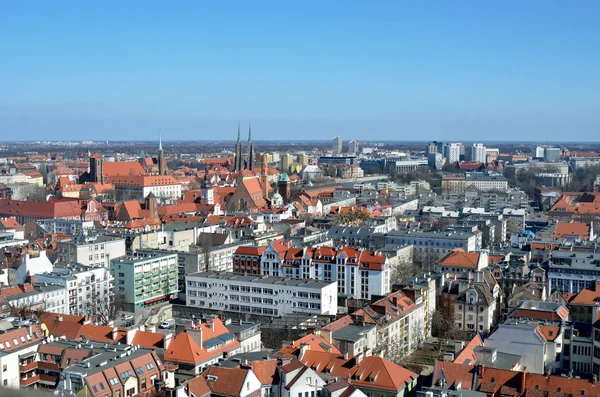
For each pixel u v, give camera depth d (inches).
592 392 7160.4
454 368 7701.8
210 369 7440.9
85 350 7775.6
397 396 7568.9
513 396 7308.1
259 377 7504.9
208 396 7190.0
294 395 7322.8
